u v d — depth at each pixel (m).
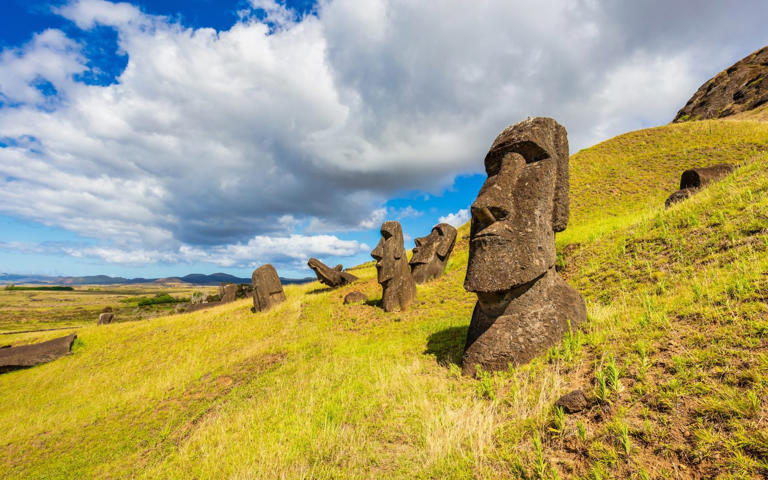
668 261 7.42
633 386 3.65
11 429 8.12
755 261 5.19
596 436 3.24
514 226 5.99
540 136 6.27
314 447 4.19
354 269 32.41
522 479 3.05
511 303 5.95
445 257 17.88
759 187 8.07
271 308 17.78
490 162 6.99
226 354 11.07
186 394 8.16
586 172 29.39
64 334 17.86
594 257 10.23
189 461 4.81
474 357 5.64
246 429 5.28
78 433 7.23
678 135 31.86
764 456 2.49
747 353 3.44
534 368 4.95
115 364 12.48
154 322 18.58
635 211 18.97
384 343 8.80
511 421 3.93
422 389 5.38
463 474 3.28
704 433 2.81
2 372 13.70
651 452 2.89
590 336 5.22
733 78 58.12
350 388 5.89
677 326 4.45
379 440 4.22
